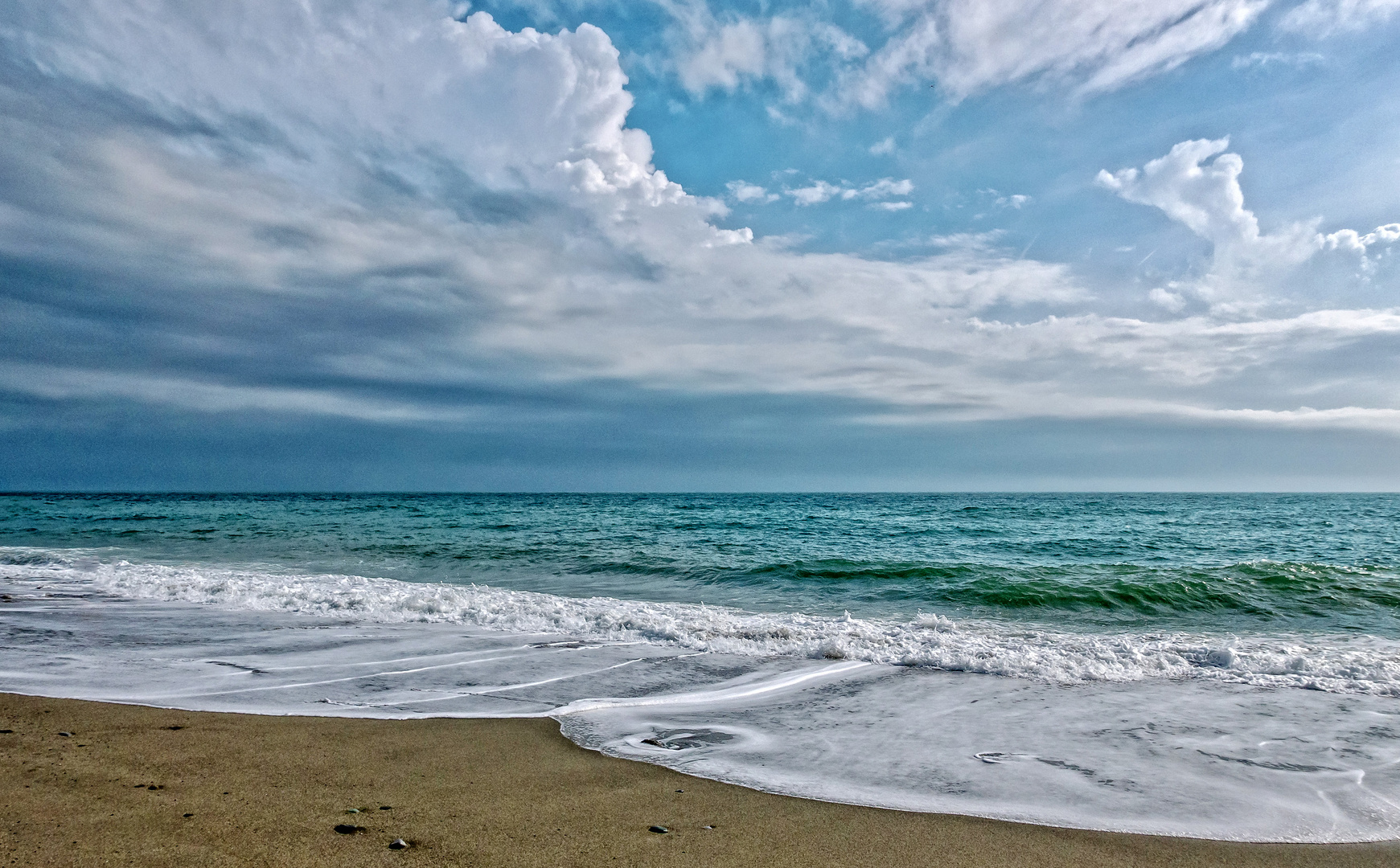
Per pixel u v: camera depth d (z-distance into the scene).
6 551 17.89
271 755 4.02
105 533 25.77
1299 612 10.57
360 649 7.40
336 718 4.93
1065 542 23.17
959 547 21.39
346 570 15.38
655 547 20.77
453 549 19.72
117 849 2.74
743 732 4.88
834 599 11.97
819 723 5.10
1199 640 8.58
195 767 3.77
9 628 8.21
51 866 2.56
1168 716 5.31
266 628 8.47
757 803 3.58
